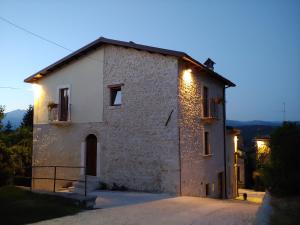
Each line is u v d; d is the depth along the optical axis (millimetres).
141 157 15523
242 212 10195
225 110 21562
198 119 17125
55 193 11234
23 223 7957
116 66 16750
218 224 8023
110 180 16281
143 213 9617
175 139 14719
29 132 26219
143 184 15320
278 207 8812
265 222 7113
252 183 30078
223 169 20984
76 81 18016
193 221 8453
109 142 16578
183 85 15500
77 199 10328
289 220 7238
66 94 18531
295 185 10453
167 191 14688
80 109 17719
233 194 23000
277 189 10859
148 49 15352
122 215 9234
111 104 16859
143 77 15859
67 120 18031
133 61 16234
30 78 19109
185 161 15258
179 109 14984
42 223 8031
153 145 15266
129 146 15930
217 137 20203
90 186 15961
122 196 13633
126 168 15883
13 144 24578
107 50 17125
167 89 15117
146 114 15602
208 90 18859
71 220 8438
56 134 18531
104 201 12156
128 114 16125
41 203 10039
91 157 17281
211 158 18938
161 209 10453
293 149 10656
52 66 18359
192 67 16438
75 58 18078
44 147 18922
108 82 16938
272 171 11047
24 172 21625
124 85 16406
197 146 16859
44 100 19156
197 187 16562
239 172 30109
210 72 18031
